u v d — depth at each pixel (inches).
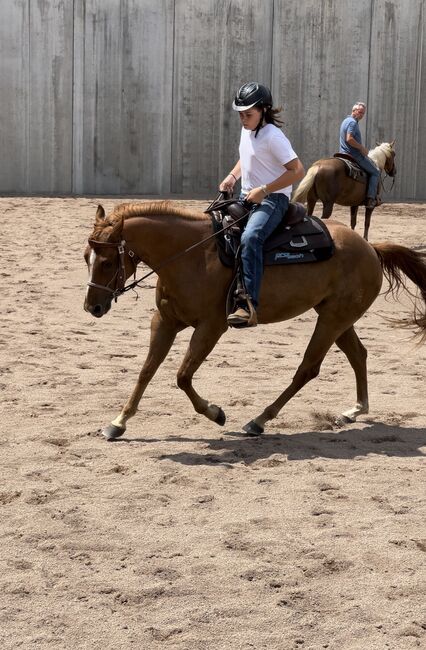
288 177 273.3
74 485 245.9
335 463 269.4
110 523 221.8
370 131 1143.0
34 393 335.3
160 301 281.9
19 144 1073.5
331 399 337.7
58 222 829.2
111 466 261.4
